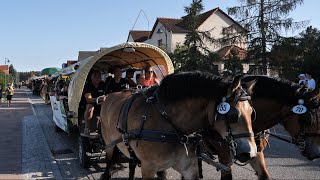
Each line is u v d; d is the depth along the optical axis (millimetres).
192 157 4465
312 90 4703
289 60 21141
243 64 23250
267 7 21891
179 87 4352
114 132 5488
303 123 4617
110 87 8070
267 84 4895
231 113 3768
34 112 21328
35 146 10195
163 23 41281
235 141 3770
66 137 11852
